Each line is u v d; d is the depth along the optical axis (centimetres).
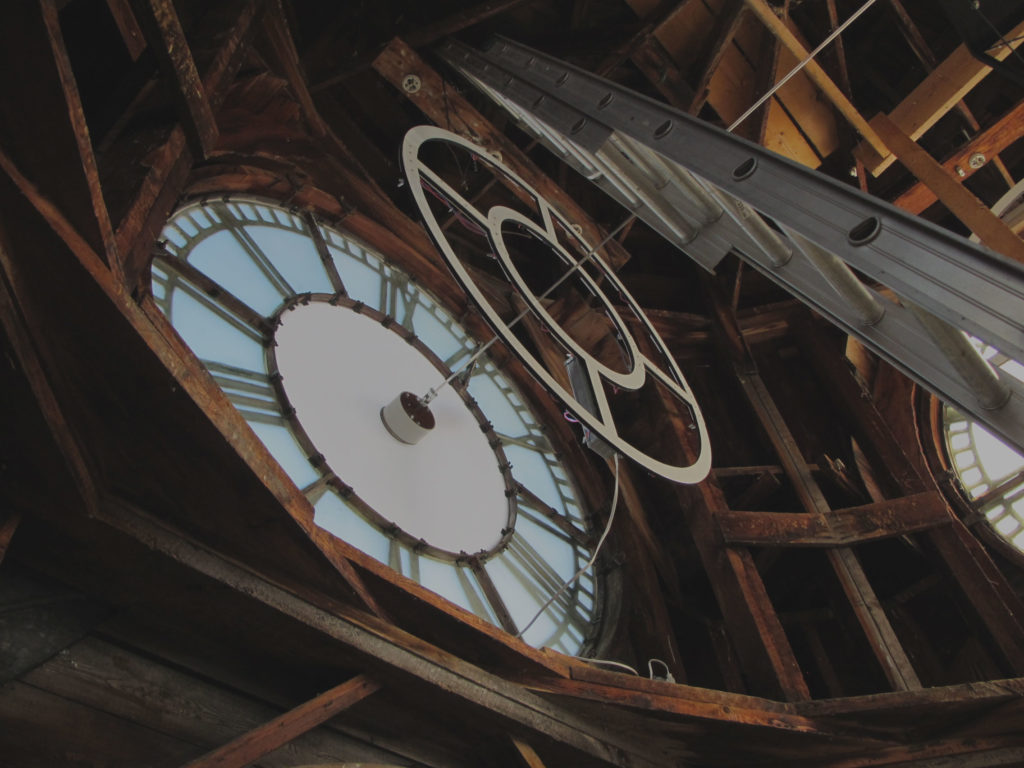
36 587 467
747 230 538
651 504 1033
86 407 442
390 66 995
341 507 666
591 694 615
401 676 536
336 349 799
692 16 1118
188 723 490
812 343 1243
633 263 1367
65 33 641
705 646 916
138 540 460
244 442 462
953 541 908
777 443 1095
